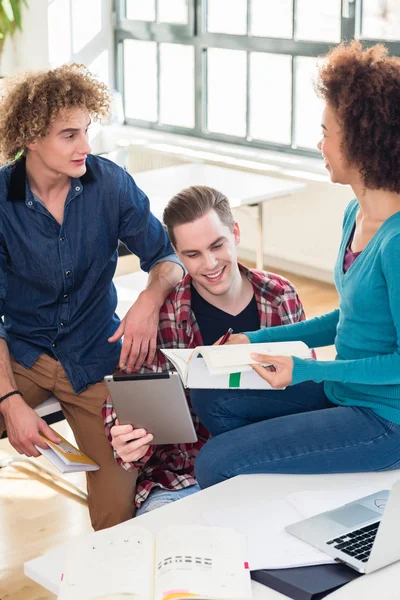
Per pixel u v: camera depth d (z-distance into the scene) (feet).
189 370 7.09
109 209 9.66
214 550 5.84
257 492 6.93
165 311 9.13
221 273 8.48
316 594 5.59
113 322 10.30
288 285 9.16
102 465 9.64
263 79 22.71
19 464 13.09
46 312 9.83
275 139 22.97
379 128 6.81
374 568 5.78
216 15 23.48
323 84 7.10
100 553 5.78
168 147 24.02
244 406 8.21
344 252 7.55
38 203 9.31
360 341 7.22
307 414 7.54
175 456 9.32
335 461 7.23
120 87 26.76
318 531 6.20
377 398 7.30
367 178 6.98
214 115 24.35
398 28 19.70
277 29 22.09
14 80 8.97
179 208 8.27
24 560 10.68
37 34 25.59
